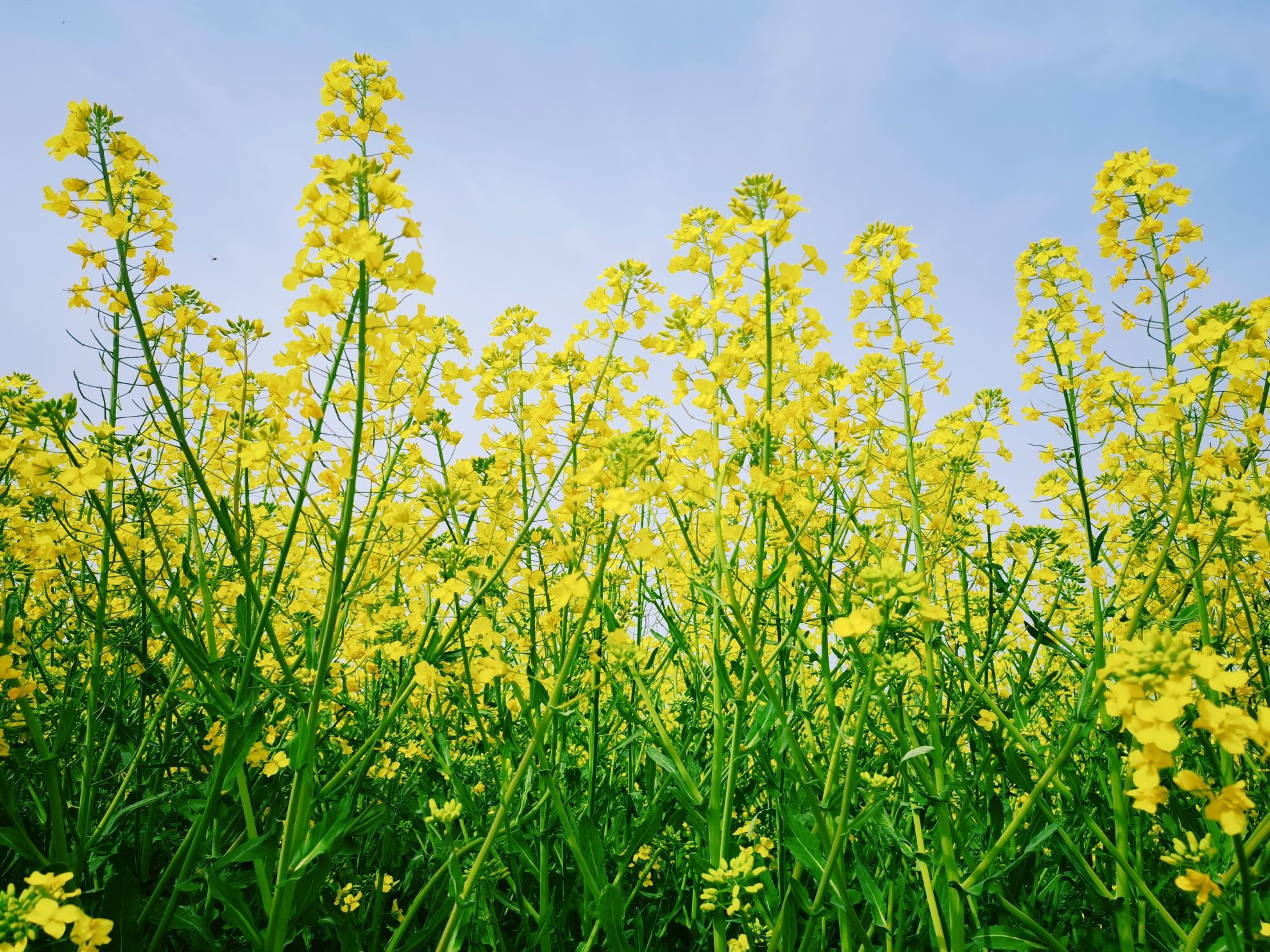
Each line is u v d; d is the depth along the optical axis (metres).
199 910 0.57
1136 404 0.62
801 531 0.60
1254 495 0.50
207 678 0.48
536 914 0.60
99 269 0.53
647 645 0.74
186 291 0.64
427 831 0.65
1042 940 0.51
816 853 0.51
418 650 0.54
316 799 0.49
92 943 0.40
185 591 0.54
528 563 0.68
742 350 0.61
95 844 0.53
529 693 0.55
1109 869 0.60
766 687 0.52
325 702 0.64
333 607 0.49
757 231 0.56
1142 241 0.60
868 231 0.66
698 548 0.66
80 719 0.64
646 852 0.67
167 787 0.61
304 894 0.51
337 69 0.51
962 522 0.67
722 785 0.59
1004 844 0.49
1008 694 0.74
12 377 0.69
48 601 0.62
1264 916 0.47
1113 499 0.65
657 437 0.58
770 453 0.57
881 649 0.46
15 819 0.50
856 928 0.49
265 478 0.54
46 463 0.53
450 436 0.65
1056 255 0.67
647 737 0.60
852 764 0.49
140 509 0.59
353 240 0.46
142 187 0.55
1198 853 0.48
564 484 0.57
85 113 0.55
